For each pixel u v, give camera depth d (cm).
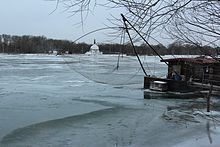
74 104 2738
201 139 1576
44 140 1642
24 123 2003
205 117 1970
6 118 2139
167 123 1966
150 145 1524
